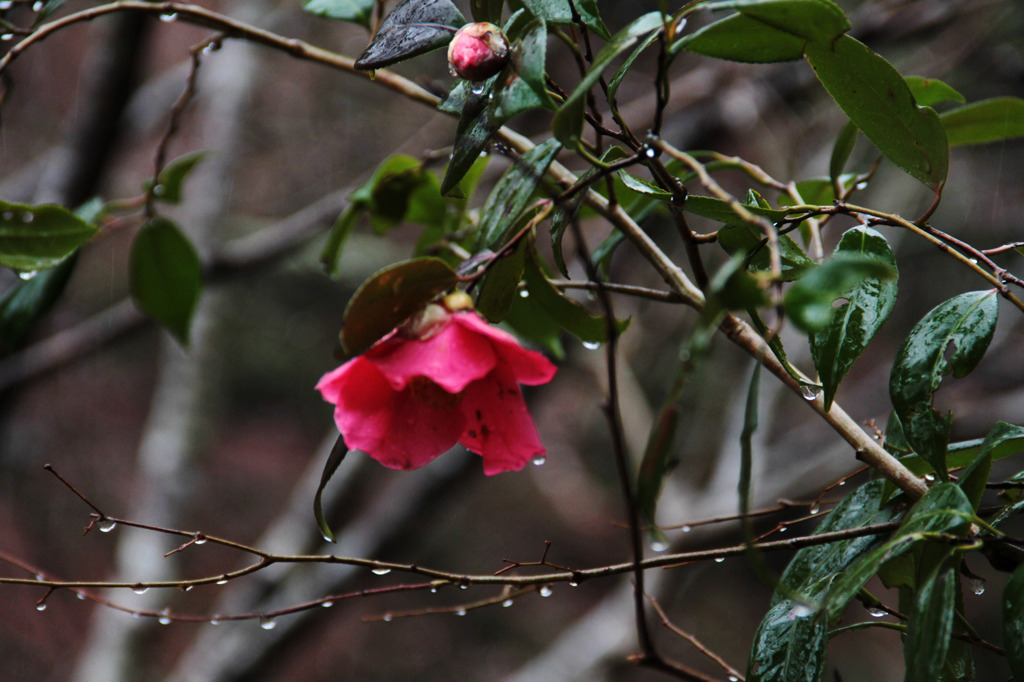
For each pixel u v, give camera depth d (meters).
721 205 1.23
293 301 5.61
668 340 3.62
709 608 4.96
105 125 1.96
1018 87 2.57
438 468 2.46
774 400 2.80
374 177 1.39
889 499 1.24
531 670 2.79
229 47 2.85
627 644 2.65
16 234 1.29
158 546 2.55
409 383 1.22
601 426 5.74
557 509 6.11
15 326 1.39
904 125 1.24
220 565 5.28
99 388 5.54
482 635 5.51
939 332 1.23
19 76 3.73
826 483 2.72
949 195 3.05
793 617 1.22
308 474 2.56
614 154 1.25
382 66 1.23
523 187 1.25
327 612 2.42
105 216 1.42
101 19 2.01
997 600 3.39
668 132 2.54
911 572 1.24
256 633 2.34
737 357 3.52
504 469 1.21
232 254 2.33
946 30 2.72
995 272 1.23
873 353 3.83
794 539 1.22
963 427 2.98
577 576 1.23
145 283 1.43
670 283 1.25
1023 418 2.87
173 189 1.43
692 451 3.52
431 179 1.39
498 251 1.23
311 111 4.23
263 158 4.32
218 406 5.76
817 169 2.69
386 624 5.39
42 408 5.14
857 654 4.55
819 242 1.29
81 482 5.14
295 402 6.00
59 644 4.62
